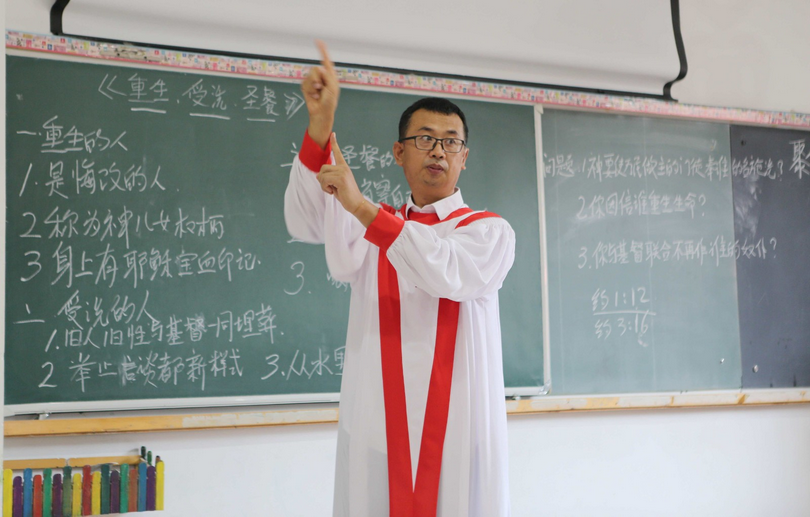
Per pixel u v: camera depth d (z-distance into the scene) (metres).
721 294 3.06
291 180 1.26
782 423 3.13
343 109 2.62
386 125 2.66
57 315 2.26
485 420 1.23
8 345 2.20
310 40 2.58
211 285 2.42
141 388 2.31
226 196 2.46
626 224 2.96
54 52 2.30
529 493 2.75
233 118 2.49
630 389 2.88
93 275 2.30
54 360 2.24
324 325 2.53
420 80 2.68
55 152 2.29
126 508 2.11
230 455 2.41
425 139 1.31
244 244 2.47
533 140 2.85
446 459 1.20
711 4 3.25
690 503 2.96
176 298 2.38
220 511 2.38
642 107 3.01
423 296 1.26
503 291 2.74
